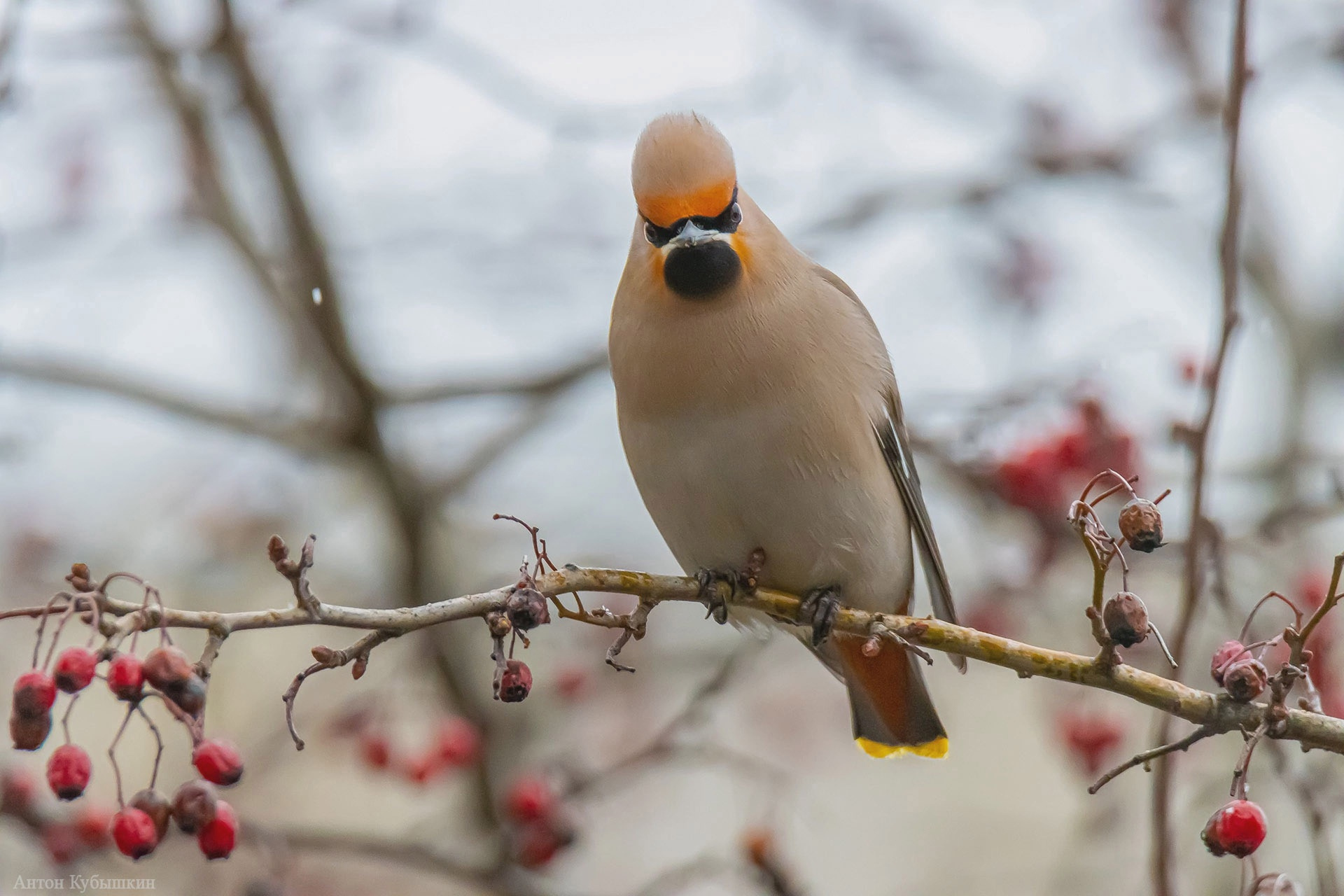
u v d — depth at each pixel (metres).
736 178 8.25
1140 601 6.09
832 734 14.69
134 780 13.50
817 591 8.42
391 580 12.51
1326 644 9.16
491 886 9.78
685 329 7.89
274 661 13.72
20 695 4.94
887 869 15.16
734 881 13.25
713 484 8.08
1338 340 13.72
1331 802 7.54
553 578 6.15
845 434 8.10
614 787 10.91
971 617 11.09
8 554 13.24
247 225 13.62
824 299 8.30
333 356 12.05
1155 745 7.47
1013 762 15.73
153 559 13.41
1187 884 10.71
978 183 13.46
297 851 10.73
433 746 10.59
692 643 12.70
